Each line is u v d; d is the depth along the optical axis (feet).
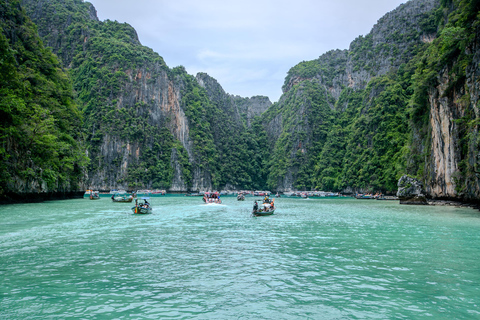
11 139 140.05
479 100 119.24
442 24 228.02
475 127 123.44
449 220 104.58
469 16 136.56
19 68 164.55
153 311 31.12
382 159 325.42
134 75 459.73
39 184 157.38
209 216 119.75
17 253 53.57
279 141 585.22
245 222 100.83
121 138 411.75
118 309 31.48
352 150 403.95
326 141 514.68
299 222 101.60
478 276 42.73
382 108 352.49
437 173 177.17
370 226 91.56
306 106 559.79
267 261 50.14
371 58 508.53
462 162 147.33
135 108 444.55
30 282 38.99
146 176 417.08
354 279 41.45
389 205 193.88
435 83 177.99
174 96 506.89
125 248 58.54
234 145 582.76
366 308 32.30
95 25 516.73
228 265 47.65
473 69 127.85
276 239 69.56
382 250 58.54
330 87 613.93
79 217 103.81
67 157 191.21
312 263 49.08
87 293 35.63
